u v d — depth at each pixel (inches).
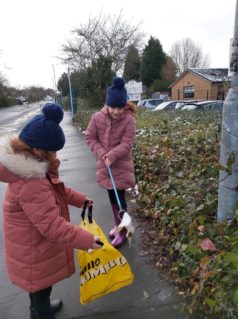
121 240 142.1
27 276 85.4
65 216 90.6
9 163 76.4
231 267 86.6
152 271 123.4
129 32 877.8
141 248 139.9
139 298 109.7
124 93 135.8
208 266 92.9
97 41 852.6
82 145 457.7
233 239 94.3
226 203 111.4
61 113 82.4
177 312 102.0
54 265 87.1
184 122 374.3
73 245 81.4
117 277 92.4
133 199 196.4
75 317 104.7
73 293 116.0
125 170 144.4
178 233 130.2
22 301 114.9
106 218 177.6
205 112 475.5
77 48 862.5
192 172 172.7
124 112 140.9
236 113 105.6
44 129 79.0
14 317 107.4
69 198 99.9
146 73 2203.5
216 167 105.6
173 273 118.0
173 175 184.1
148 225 161.0
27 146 79.8
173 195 155.4
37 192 78.3
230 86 107.3
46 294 91.8
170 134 281.4
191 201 135.8
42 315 92.3
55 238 79.8
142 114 519.8
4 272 132.8
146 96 2112.5
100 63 849.5
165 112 546.0
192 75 1598.2
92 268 92.0
